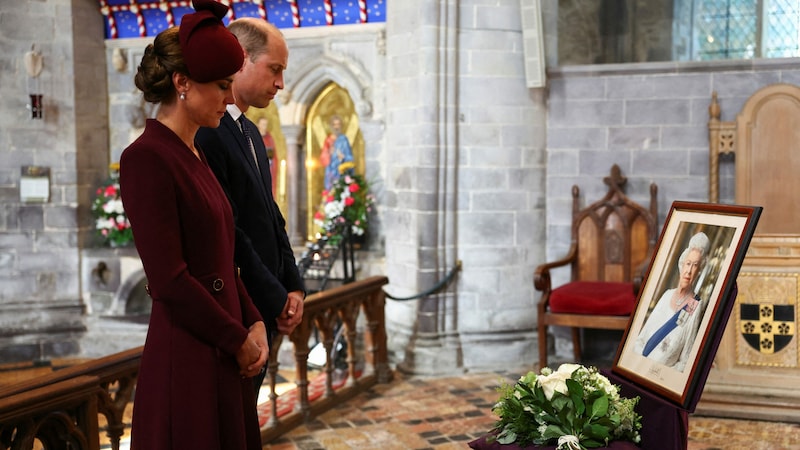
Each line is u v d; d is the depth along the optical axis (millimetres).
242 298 2385
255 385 2887
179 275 2039
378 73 7527
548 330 6422
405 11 6301
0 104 8016
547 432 2564
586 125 6277
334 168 7953
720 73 5926
